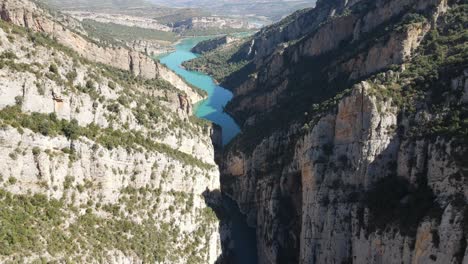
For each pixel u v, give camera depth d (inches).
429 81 3415.4
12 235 2397.9
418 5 4448.8
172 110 4857.3
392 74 3619.6
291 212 4222.4
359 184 3422.7
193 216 3917.3
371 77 3853.3
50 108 2962.6
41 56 3058.6
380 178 3373.5
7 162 2659.9
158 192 3582.7
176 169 3789.4
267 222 4345.5
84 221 2972.4
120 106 3469.5
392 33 4202.8
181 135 4126.5
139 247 3196.4
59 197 2896.2
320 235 3540.8
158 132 3814.0
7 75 2760.8
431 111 3253.0
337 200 3467.0
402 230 2930.6
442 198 2807.6
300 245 3794.3
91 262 2726.4
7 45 2925.7
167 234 3582.7
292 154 4350.4
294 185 4163.4
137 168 3410.4
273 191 4338.1
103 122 3316.9
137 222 3348.9
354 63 4736.7
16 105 2795.3
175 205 3730.3
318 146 3631.9
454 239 2566.4
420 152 3129.9
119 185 3297.2
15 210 2586.1
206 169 4352.9
